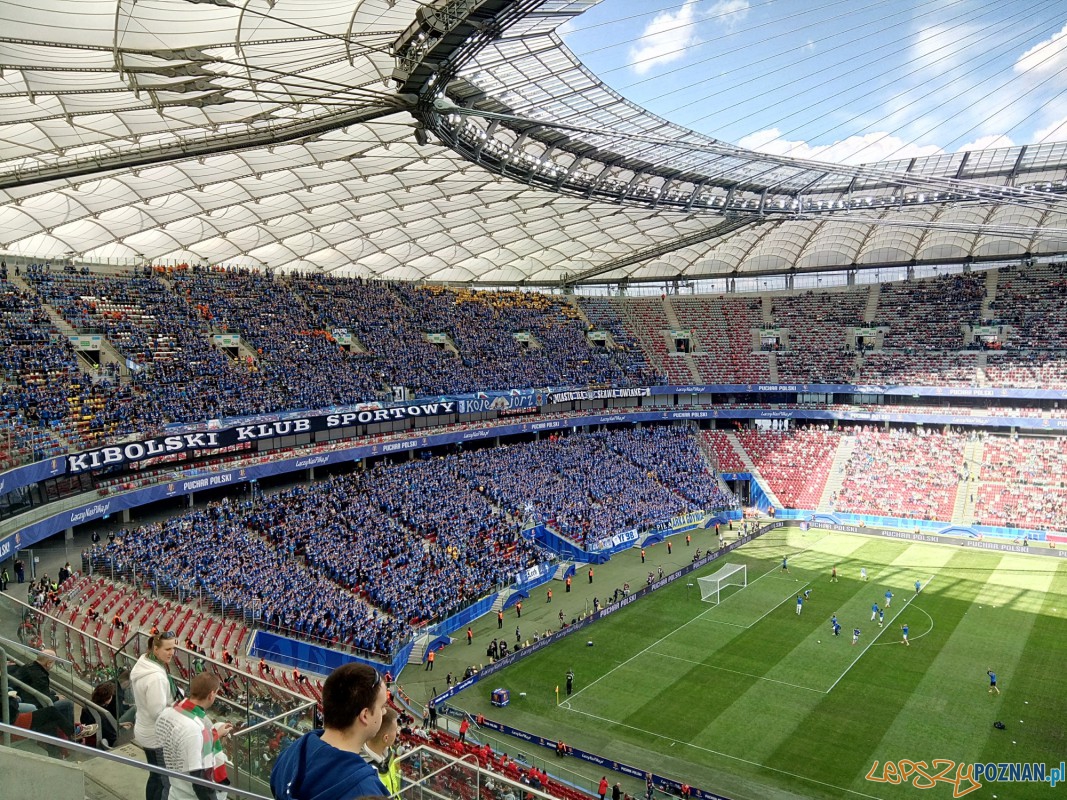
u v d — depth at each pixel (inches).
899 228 3745.1
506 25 1517.0
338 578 2140.7
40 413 2004.2
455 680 1844.2
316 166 2352.4
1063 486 3139.8
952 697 1697.8
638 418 3912.4
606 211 3169.3
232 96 1743.4
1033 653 1914.4
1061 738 1510.8
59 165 1839.3
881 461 3558.1
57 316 2444.6
